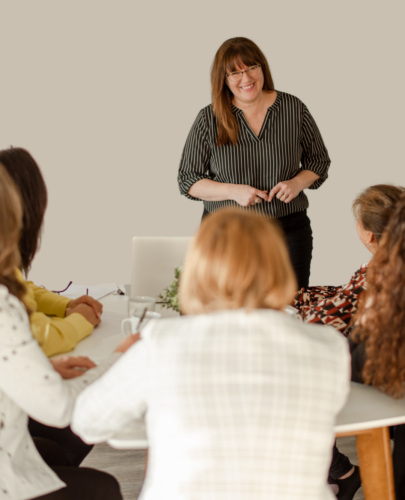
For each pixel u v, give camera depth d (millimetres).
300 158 2887
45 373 1153
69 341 1626
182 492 878
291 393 894
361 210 1712
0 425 1198
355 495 2180
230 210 993
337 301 1716
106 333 1805
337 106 5355
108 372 1006
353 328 1548
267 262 934
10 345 1123
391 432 2057
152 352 933
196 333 930
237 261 921
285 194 2615
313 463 908
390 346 1348
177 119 5258
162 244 2375
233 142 2732
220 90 2639
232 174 2807
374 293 1392
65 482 1278
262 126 2719
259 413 882
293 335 926
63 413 1167
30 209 1706
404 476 1565
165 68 5156
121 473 2275
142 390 948
